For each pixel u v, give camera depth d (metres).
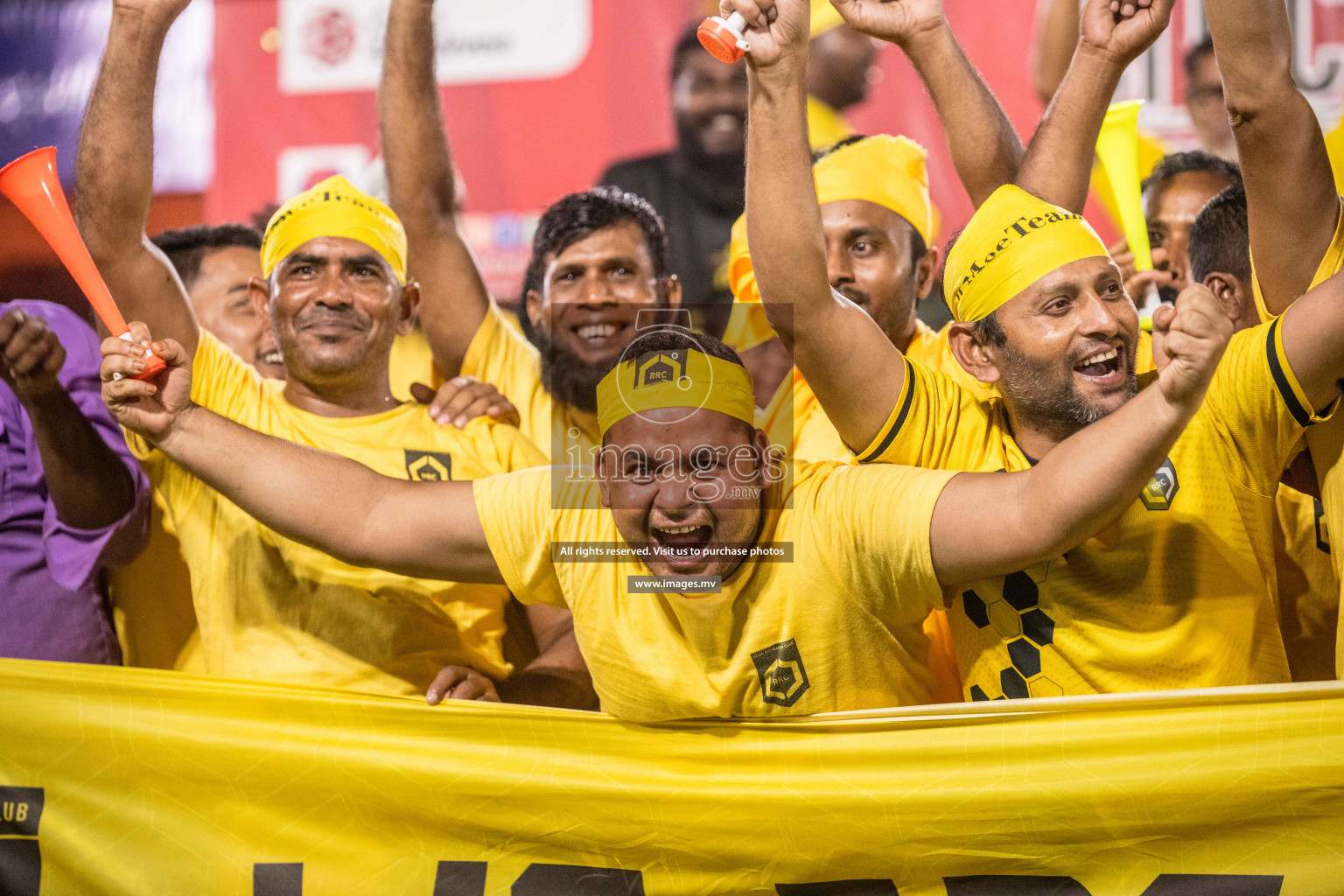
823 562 6.27
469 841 7.04
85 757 7.29
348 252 8.61
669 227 14.45
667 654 6.51
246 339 10.22
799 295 6.49
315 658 8.13
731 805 6.75
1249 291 8.69
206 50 15.42
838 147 9.58
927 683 6.93
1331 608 7.87
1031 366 6.61
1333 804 6.13
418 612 8.25
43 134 15.14
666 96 14.73
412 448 8.68
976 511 5.84
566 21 14.91
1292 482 7.82
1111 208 11.22
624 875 6.91
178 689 7.29
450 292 10.31
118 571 9.28
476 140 15.12
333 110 15.29
